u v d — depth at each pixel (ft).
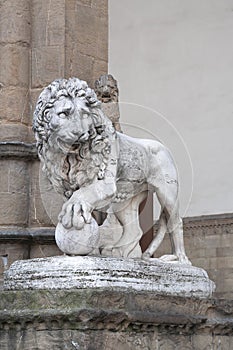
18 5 57.77
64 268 40.81
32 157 56.18
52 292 40.04
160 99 94.48
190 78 93.35
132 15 95.55
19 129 56.80
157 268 43.24
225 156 91.61
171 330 42.45
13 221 55.52
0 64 57.47
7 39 57.41
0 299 41.24
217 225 92.68
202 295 45.27
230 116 91.45
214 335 44.65
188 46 93.71
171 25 94.68
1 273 54.54
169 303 42.60
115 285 41.01
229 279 92.43
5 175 55.72
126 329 40.32
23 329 40.11
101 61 60.18
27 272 41.52
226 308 45.42
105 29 60.64
